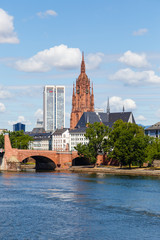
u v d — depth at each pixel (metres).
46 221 77.56
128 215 83.00
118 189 121.25
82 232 70.69
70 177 164.75
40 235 68.75
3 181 145.25
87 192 114.44
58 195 108.75
